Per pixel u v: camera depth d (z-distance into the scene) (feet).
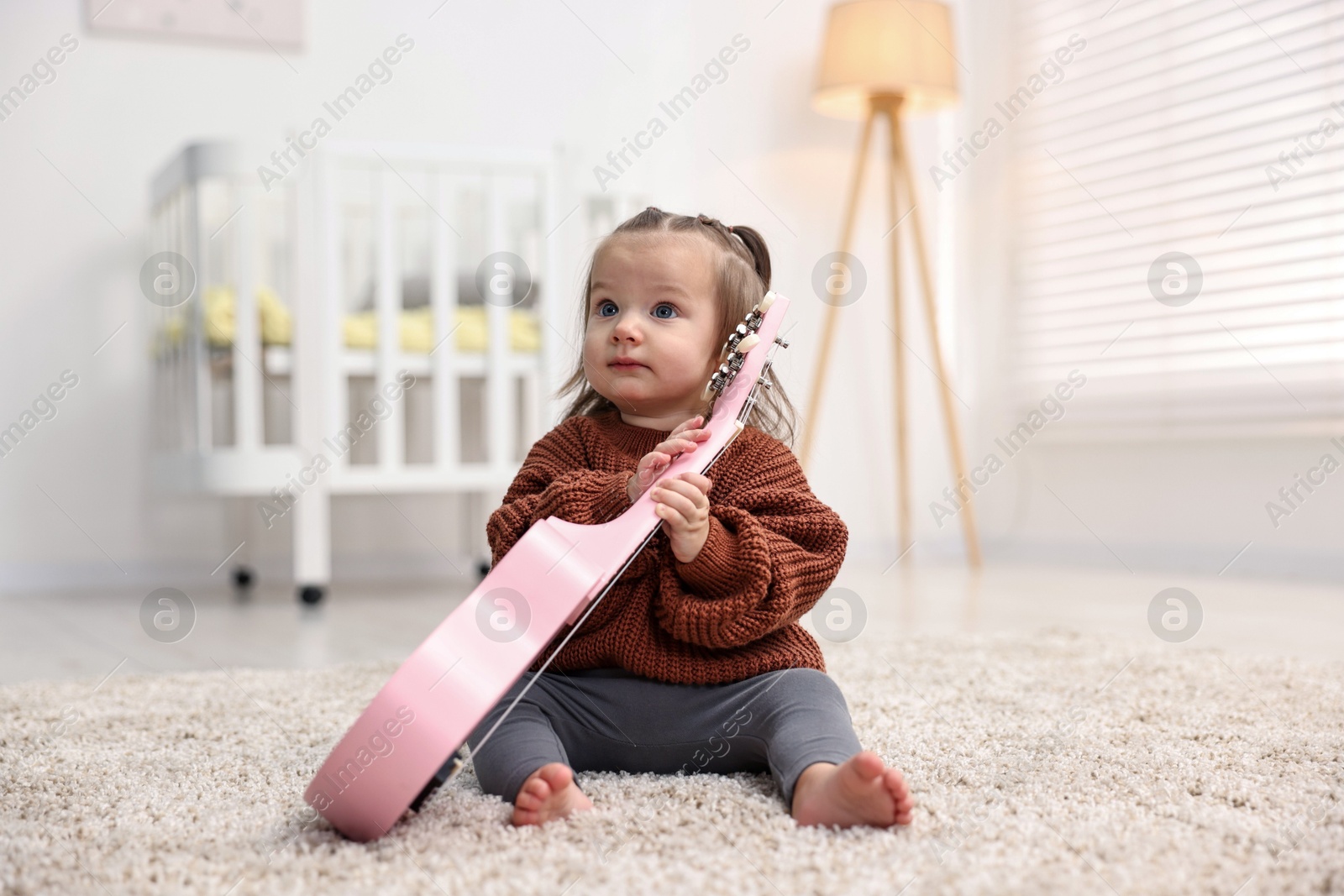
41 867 2.09
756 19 10.25
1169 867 2.05
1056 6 10.50
